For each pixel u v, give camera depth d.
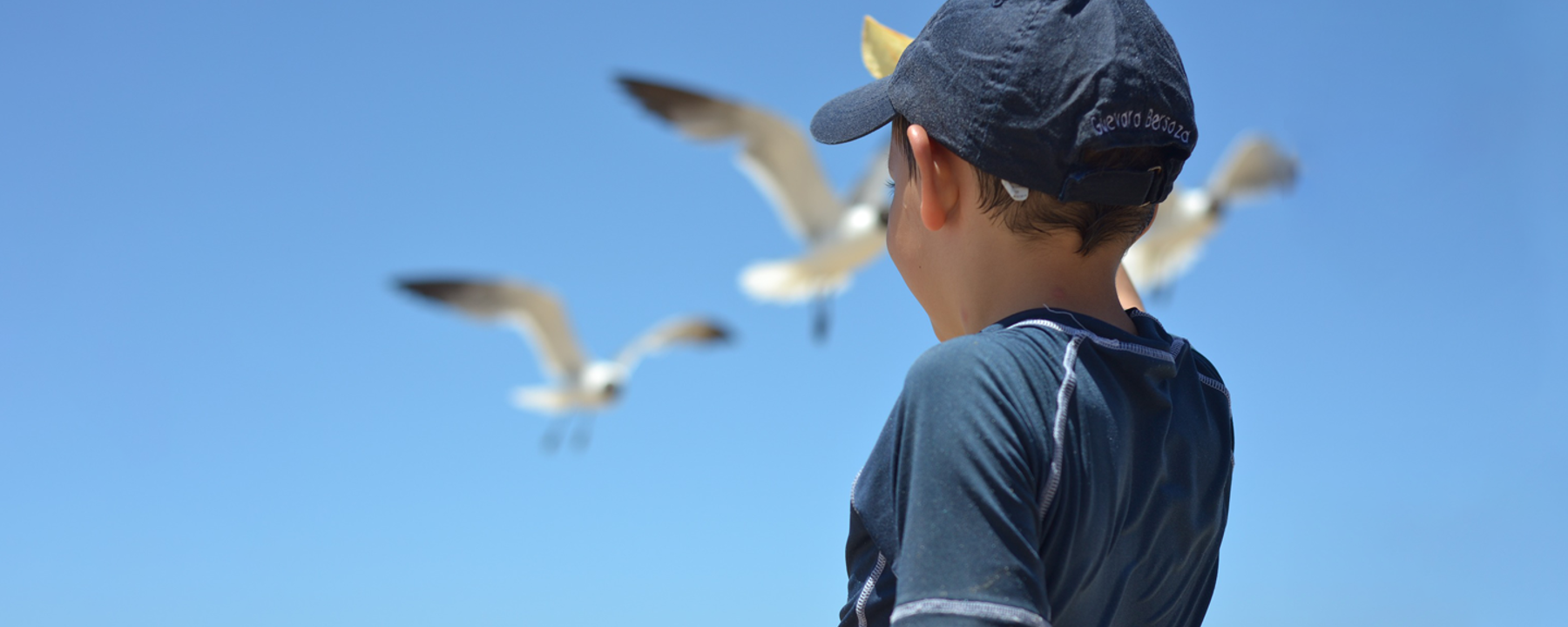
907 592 0.90
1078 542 0.94
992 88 1.01
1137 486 1.01
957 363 0.96
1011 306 1.08
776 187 10.10
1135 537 1.01
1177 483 1.05
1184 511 1.06
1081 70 0.98
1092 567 0.96
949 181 1.09
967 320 1.11
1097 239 1.06
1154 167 1.02
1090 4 1.00
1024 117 1.00
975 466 0.91
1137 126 0.98
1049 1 1.00
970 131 1.03
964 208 1.09
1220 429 1.16
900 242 1.18
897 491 0.97
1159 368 1.04
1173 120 1.01
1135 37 1.00
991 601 0.87
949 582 0.88
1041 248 1.07
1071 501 0.94
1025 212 1.05
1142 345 1.04
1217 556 1.16
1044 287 1.07
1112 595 1.01
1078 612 0.97
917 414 0.96
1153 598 1.05
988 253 1.08
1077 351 0.99
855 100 1.22
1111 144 0.97
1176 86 1.02
